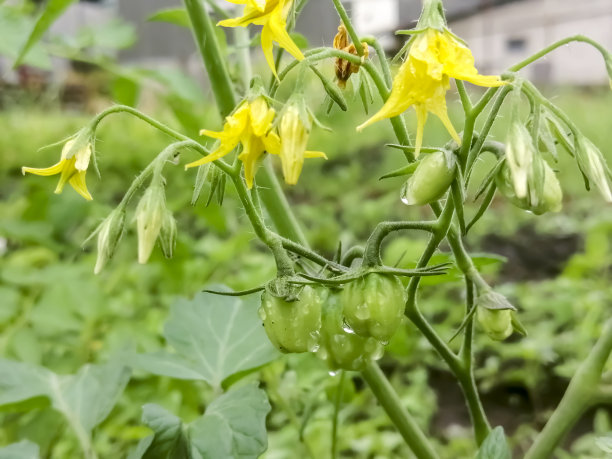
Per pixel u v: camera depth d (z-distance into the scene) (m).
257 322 0.38
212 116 1.03
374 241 0.27
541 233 1.10
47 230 0.80
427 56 0.23
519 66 0.26
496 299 0.31
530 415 0.65
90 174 1.35
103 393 0.37
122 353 0.38
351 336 0.28
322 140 1.63
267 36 0.25
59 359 0.57
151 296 0.78
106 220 0.27
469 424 0.63
